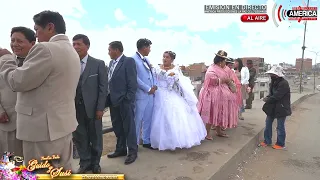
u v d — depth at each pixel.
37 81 1.80
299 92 16.48
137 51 3.72
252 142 4.70
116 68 3.27
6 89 2.38
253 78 7.89
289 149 4.84
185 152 3.79
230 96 4.48
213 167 3.24
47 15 2.02
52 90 1.87
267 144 5.03
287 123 7.16
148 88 3.61
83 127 2.95
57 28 2.06
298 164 4.08
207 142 4.37
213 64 4.63
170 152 3.78
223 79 4.47
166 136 3.71
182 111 3.85
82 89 2.79
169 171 3.09
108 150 4.72
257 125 5.74
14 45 2.19
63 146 1.99
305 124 7.05
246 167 3.95
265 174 3.69
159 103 3.85
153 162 3.37
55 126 1.89
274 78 4.76
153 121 3.82
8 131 2.40
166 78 3.97
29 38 2.22
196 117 4.15
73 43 2.75
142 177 2.91
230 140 4.52
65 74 1.91
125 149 3.58
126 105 3.28
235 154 3.79
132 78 3.27
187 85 4.18
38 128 1.86
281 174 3.70
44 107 1.85
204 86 4.54
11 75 1.82
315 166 4.00
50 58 1.80
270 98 4.77
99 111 2.88
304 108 10.01
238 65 6.84
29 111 1.86
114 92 3.24
